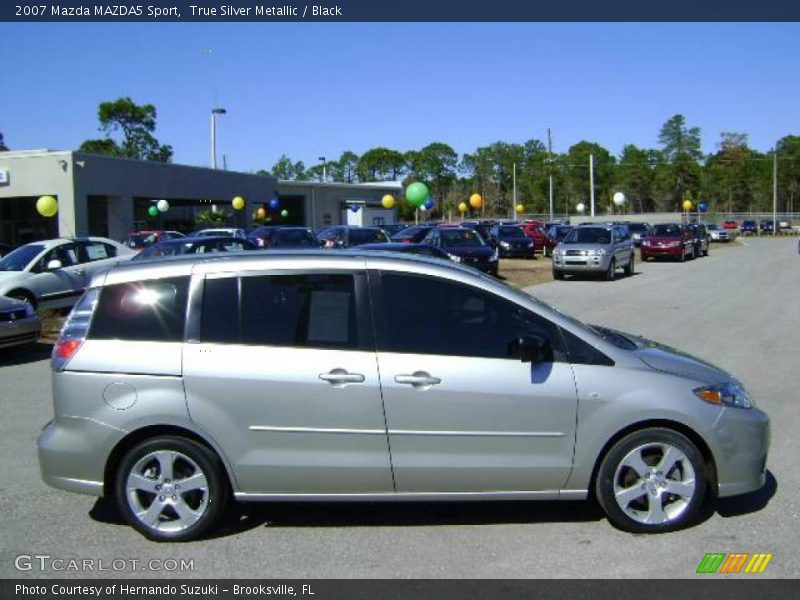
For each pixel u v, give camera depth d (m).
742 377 9.50
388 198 35.56
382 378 4.60
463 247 24.61
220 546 4.66
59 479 4.75
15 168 34.88
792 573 4.25
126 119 85.19
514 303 4.78
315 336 4.70
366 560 4.45
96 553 4.59
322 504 5.32
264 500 4.70
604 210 111.75
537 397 4.64
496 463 4.66
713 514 5.09
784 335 13.01
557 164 107.50
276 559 4.48
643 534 4.75
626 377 4.70
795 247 51.81
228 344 4.68
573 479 4.72
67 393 4.71
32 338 11.30
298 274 4.79
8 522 5.08
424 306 4.75
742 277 26.16
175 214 47.72
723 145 118.12
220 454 4.65
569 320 4.83
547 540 4.70
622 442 4.70
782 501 5.32
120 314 4.78
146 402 4.63
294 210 58.97
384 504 5.31
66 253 15.65
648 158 112.94
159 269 4.85
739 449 4.78
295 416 4.61
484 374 4.64
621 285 23.53
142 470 4.71
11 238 36.22
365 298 4.73
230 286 4.78
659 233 36.22
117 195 37.03
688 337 12.81
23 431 7.36
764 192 113.06
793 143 113.69
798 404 8.10
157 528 4.71
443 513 5.15
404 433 4.62
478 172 110.75
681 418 4.68
